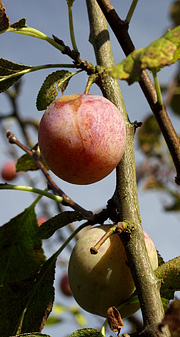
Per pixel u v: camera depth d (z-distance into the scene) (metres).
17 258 0.50
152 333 0.38
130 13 0.41
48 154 0.41
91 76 0.43
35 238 0.50
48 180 0.48
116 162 0.41
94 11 0.45
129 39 0.41
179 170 0.41
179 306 0.38
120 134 0.41
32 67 0.43
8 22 0.42
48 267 0.44
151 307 0.39
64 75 0.43
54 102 0.42
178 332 0.37
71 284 0.43
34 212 0.50
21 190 0.44
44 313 0.44
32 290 0.44
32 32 0.43
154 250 0.43
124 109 0.43
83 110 0.41
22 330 0.43
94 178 0.41
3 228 0.50
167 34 0.37
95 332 0.39
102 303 0.42
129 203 0.41
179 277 0.40
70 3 0.42
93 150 0.40
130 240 0.40
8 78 0.44
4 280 0.49
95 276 0.42
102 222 0.42
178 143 0.40
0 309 0.44
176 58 0.40
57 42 0.43
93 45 0.44
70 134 0.40
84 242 0.42
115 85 0.43
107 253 0.42
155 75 0.39
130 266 0.40
